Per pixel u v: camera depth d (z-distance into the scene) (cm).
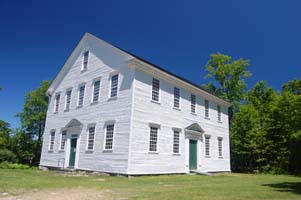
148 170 1681
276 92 3653
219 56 3775
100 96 1925
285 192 1026
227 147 2709
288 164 2666
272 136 2861
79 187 1038
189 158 2088
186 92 2195
